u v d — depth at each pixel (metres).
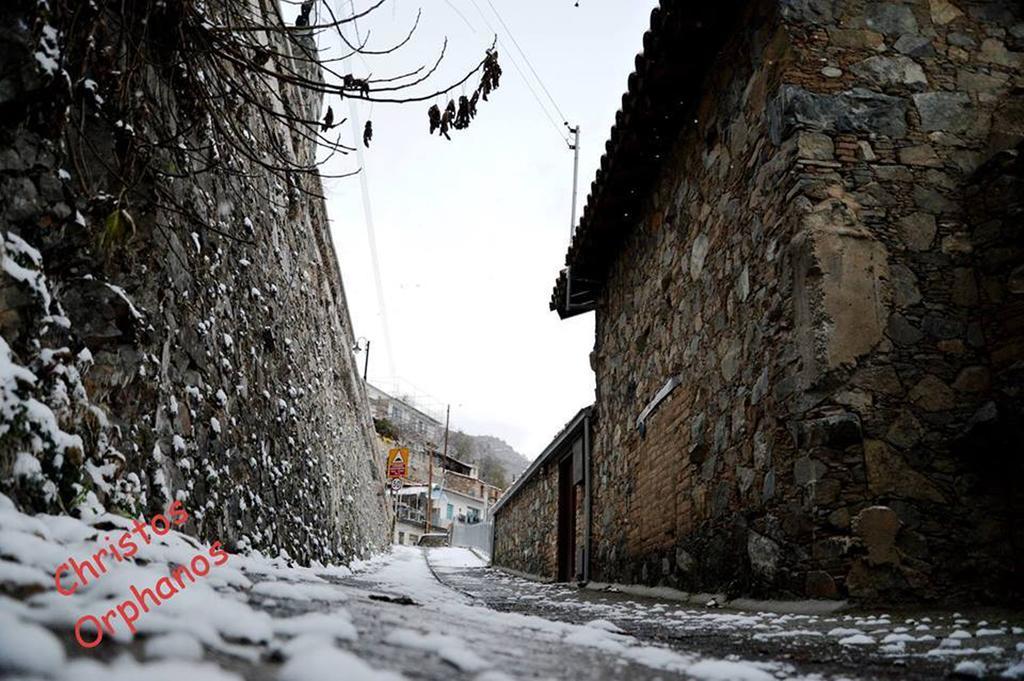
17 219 2.34
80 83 2.69
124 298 2.81
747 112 4.92
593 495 9.12
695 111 5.98
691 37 5.35
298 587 2.22
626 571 7.33
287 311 6.83
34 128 2.40
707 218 5.63
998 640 2.41
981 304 3.99
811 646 2.37
